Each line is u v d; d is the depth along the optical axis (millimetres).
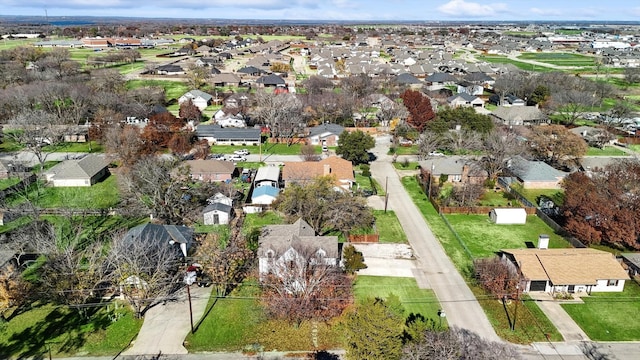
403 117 99500
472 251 50500
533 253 45031
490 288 42312
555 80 129500
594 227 51281
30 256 46688
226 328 37531
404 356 30109
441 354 29688
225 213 55438
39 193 63750
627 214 48781
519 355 32469
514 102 120625
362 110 114000
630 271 46250
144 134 79750
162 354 34781
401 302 41000
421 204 63312
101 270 40094
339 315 38594
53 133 84938
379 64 176125
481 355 30078
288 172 66000
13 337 36188
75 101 98500
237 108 106812
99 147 86188
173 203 55750
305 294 38781
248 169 73812
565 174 69562
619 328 38156
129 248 42188
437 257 49219
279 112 93688
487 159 73125
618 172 55125
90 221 55500
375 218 58469
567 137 75625
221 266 40906
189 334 36812
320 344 35938
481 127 86625
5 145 85625
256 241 50781
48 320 38219
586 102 108625
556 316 39500
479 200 64500
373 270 46375
